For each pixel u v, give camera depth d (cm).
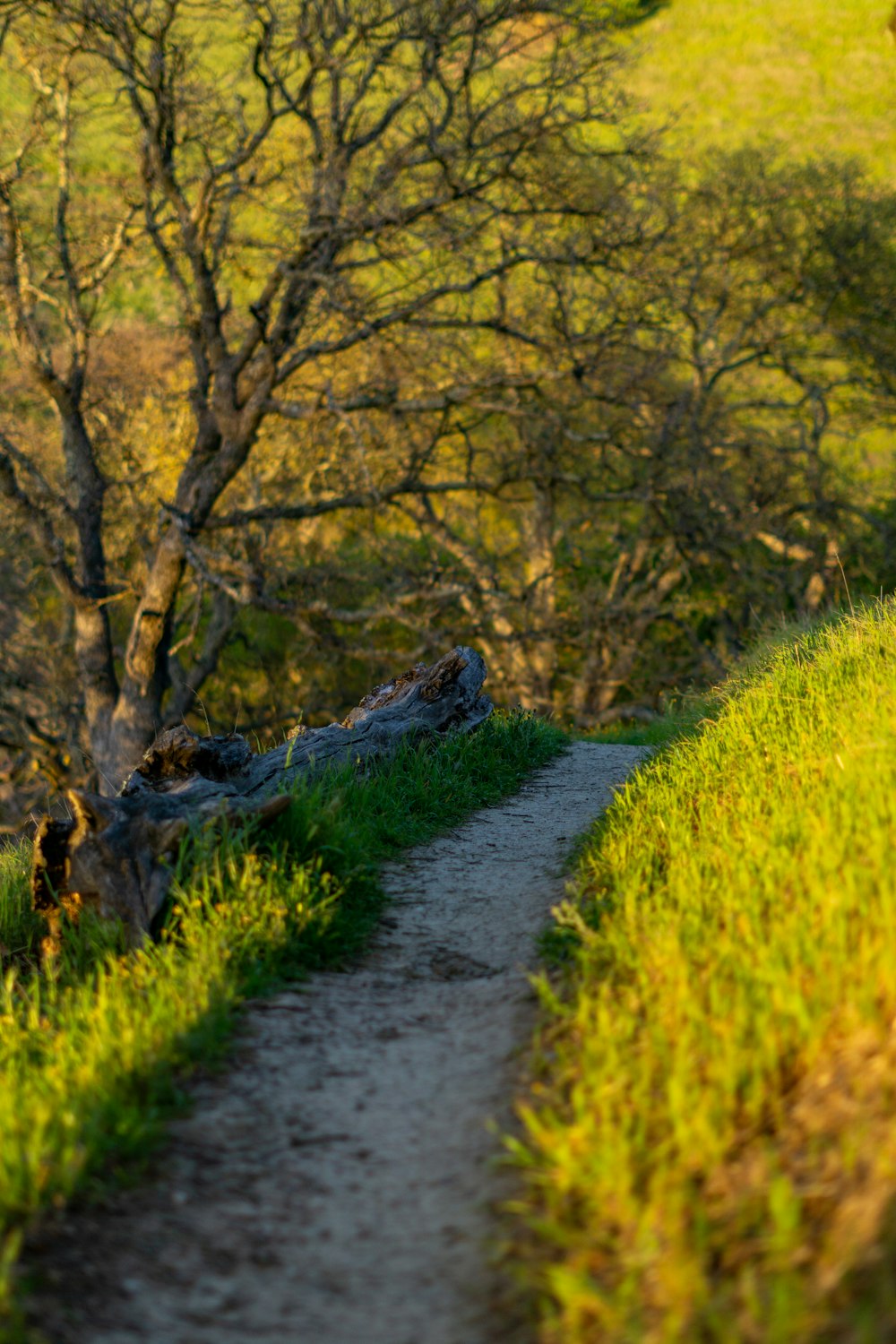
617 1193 265
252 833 546
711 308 2739
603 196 1842
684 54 5122
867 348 2670
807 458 2650
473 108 1725
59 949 548
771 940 351
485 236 1891
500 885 605
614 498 2166
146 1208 288
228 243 1827
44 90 1802
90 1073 347
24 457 1856
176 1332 243
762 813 498
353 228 1638
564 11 1644
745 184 2611
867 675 649
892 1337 201
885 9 5478
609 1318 230
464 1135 326
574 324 2039
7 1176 286
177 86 1714
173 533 1816
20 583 2417
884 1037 285
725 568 2652
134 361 2384
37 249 1880
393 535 2658
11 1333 230
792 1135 270
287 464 2275
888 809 402
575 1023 365
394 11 1598
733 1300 227
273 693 2681
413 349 1858
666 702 1273
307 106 1703
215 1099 348
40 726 2402
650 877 489
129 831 539
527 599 2364
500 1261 264
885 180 3691
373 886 575
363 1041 402
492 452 2177
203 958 449
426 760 834
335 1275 265
